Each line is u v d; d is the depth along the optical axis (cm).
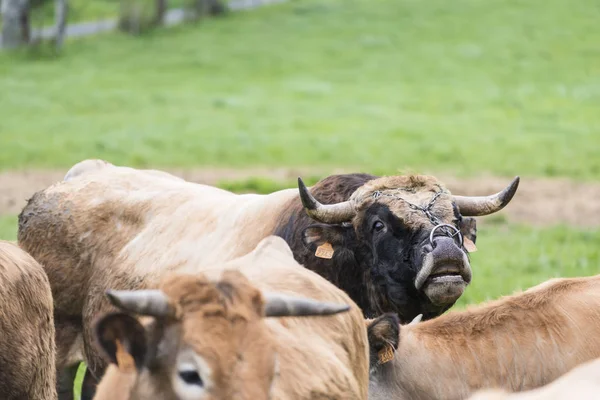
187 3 6244
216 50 5341
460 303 1366
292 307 572
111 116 3741
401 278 885
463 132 3472
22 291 820
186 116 3747
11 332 804
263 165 2903
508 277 1555
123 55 5228
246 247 936
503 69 4838
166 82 4569
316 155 3052
